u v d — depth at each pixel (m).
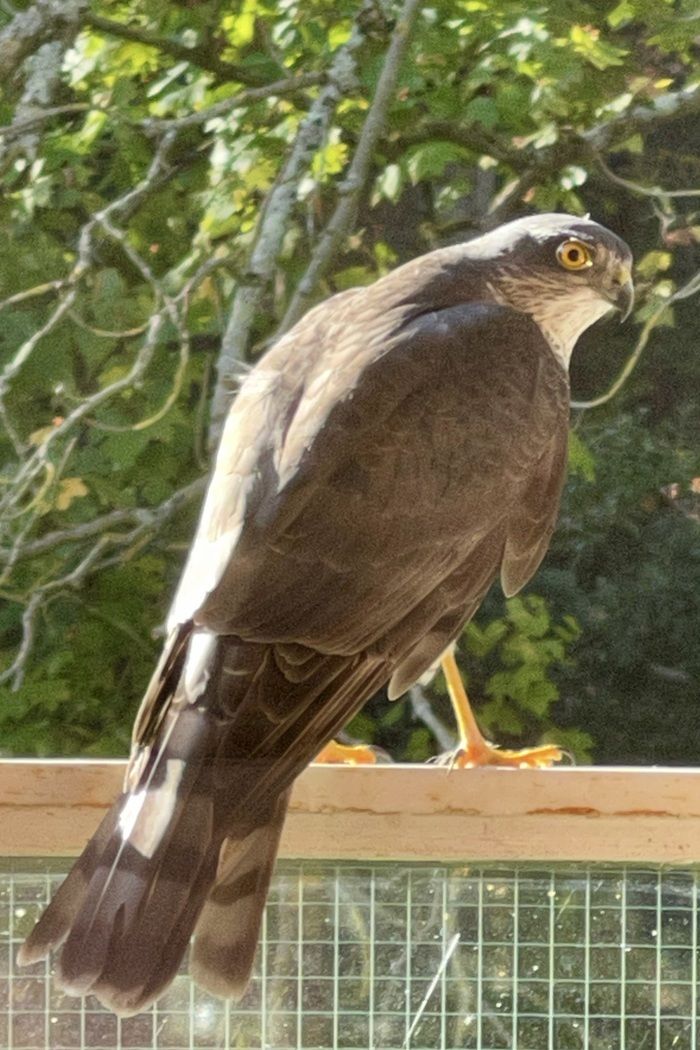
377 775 4.78
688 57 9.53
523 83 9.33
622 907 4.78
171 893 4.47
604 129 9.16
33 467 8.05
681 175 9.16
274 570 5.09
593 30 9.27
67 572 8.88
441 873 4.78
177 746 4.66
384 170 9.04
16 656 8.94
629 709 7.98
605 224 9.23
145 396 8.86
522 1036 4.75
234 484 5.27
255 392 5.57
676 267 8.95
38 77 9.12
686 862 4.73
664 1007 4.76
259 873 4.60
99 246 8.86
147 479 9.00
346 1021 4.75
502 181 9.55
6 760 4.72
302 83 8.95
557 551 8.05
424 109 9.41
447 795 4.74
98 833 4.56
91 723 8.84
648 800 4.72
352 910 4.77
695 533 7.95
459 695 6.03
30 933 4.46
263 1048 4.73
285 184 8.59
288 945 4.76
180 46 9.70
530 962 4.77
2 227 9.23
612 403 8.48
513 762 6.05
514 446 5.81
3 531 7.88
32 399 9.01
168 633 5.09
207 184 9.74
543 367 6.04
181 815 4.54
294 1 9.45
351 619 5.19
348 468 5.32
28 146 8.98
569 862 4.79
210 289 8.76
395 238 9.25
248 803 4.63
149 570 8.88
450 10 9.20
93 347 8.92
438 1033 4.75
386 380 5.51
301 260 8.95
